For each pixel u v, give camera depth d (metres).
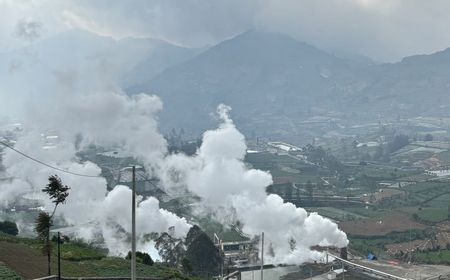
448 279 135.62
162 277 83.50
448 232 184.38
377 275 137.00
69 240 117.56
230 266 138.50
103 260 89.31
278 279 132.12
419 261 154.88
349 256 157.62
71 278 69.00
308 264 146.38
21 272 65.75
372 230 189.50
